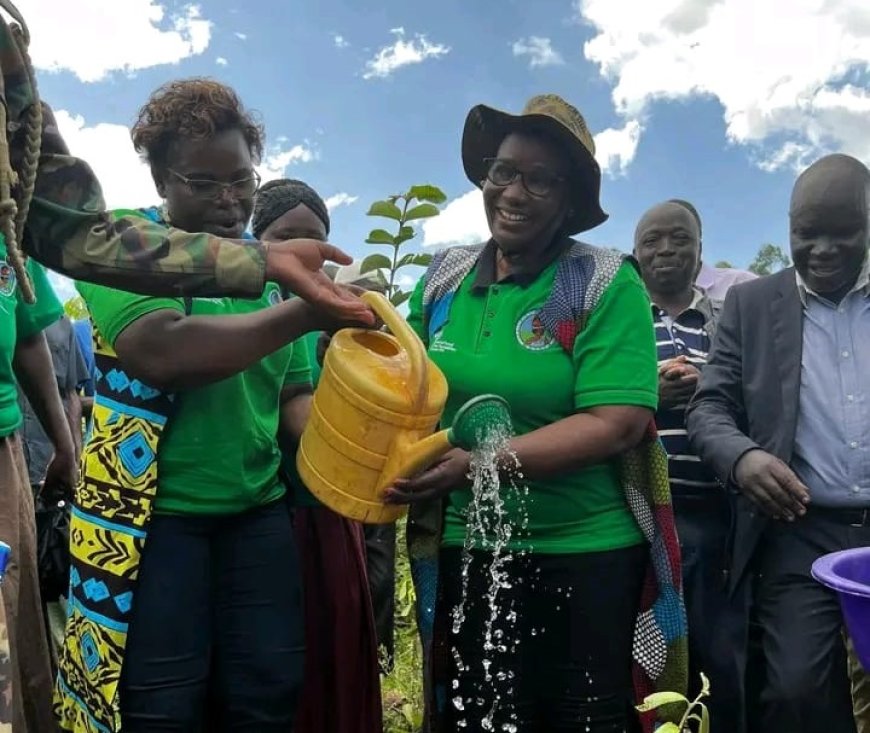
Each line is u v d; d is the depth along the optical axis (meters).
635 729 2.26
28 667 2.08
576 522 2.14
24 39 1.62
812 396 2.65
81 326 4.79
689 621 2.91
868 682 2.27
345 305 1.76
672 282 3.45
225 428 2.00
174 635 1.94
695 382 3.01
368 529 3.17
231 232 1.99
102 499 1.91
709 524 3.00
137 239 1.67
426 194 3.23
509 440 1.91
